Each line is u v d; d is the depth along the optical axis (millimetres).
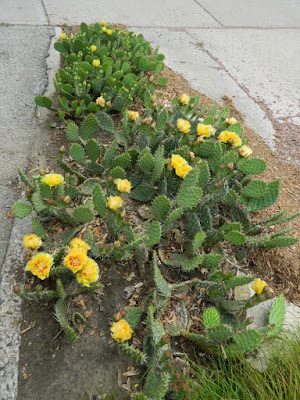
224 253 2086
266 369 1658
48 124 2803
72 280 1771
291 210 2570
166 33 4871
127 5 5441
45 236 1888
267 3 6852
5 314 1717
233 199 2225
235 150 2408
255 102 3902
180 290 1902
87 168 2373
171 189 2189
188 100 2588
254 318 1892
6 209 2199
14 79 3305
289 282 2145
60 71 2922
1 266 1910
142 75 3541
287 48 5211
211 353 1739
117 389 1579
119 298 1842
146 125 2338
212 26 5422
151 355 1621
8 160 2520
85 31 3666
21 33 4043
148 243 1800
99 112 2590
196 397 1487
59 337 1670
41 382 1551
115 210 1727
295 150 3352
